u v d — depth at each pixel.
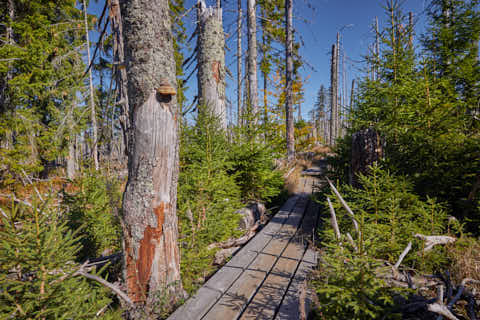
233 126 6.17
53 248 1.86
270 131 6.19
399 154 4.08
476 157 3.34
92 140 8.62
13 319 1.70
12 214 1.82
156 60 2.50
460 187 3.39
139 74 2.49
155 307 2.44
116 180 4.61
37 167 9.71
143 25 2.46
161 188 2.57
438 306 1.81
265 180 5.82
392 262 2.74
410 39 4.74
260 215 5.60
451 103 3.87
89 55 9.80
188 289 2.81
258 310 2.38
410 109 4.22
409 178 3.38
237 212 4.59
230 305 2.44
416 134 3.94
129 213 2.57
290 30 11.69
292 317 2.24
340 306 1.97
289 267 3.16
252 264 3.24
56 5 10.95
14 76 10.52
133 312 2.45
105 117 3.78
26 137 10.02
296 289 2.65
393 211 2.89
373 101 4.95
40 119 11.53
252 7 9.72
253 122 6.14
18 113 9.73
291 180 8.36
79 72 10.72
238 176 5.48
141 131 2.52
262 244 3.87
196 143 4.63
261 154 5.38
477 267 2.42
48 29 10.54
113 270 3.25
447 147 3.62
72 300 1.97
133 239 2.56
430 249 2.77
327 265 2.44
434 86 4.20
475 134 3.80
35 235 1.86
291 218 5.09
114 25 4.14
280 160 11.41
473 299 2.15
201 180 3.62
